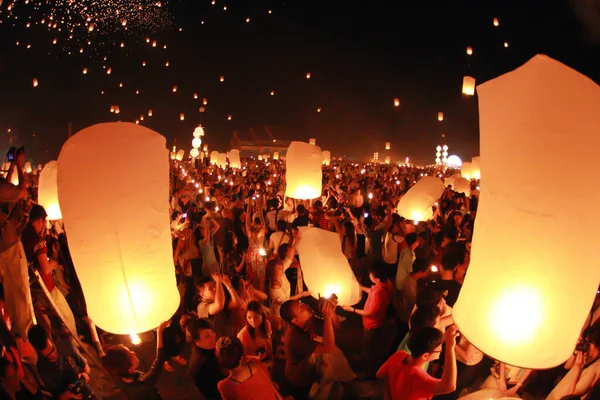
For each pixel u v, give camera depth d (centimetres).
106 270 278
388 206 1016
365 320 544
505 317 212
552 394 349
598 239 197
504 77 210
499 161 210
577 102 192
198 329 392
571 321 205
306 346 436
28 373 426
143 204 278
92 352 546
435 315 385
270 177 1812
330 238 444
